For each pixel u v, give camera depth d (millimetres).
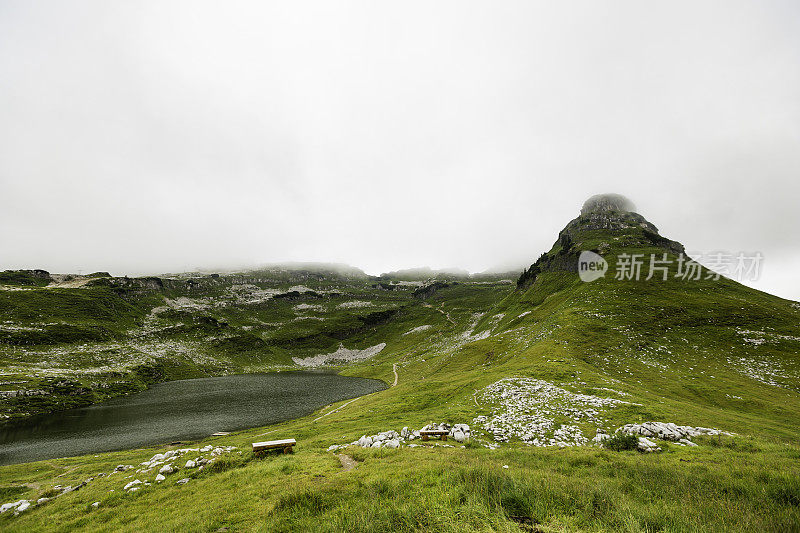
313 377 192125
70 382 128000
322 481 16219
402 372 165500
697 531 8711
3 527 18750
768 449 21766
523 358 79750
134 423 86438
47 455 62625
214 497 16859
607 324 92375
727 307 97188
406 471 15609
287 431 53875
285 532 10766
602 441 27172
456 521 9430
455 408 48375
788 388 59469
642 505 10828
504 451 23047
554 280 182500
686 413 36688
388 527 9586
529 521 9617
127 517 16500
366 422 51812
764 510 10336
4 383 114250
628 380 63531
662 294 115125
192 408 103250
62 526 16891
